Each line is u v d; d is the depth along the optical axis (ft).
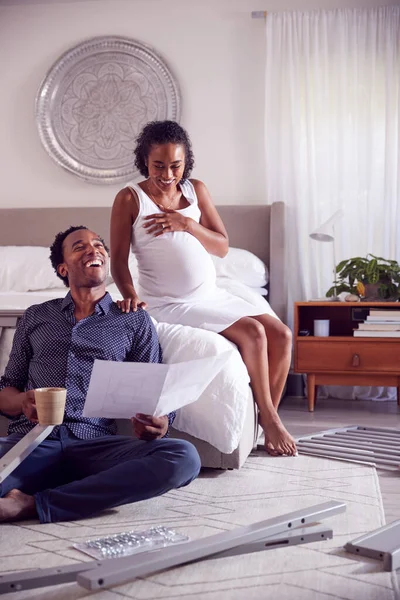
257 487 6.70
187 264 8.40
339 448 8.33
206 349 7.25
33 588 4.17
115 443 6.10
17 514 5.53
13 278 12.87
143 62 14.73
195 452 5.87
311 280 13.84
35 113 15.06
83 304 6.72
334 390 13.67
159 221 8.33
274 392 8.51
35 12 15.06
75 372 6.40
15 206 15.23
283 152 14.16
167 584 4.32
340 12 13.88
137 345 6.81
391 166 13.60
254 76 14.44
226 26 14.49
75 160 15.02
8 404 6.25
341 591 4.21
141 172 8.87
